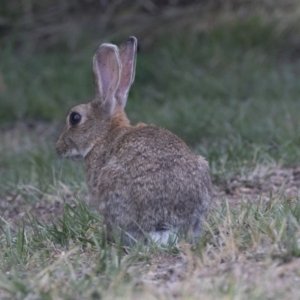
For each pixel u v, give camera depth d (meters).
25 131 18.44
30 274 8.12
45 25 22.78
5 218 11.73
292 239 8.08
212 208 9.91
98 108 10.17
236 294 6.92
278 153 13.26
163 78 19.72
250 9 21.75
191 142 15.38
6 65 20.91
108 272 7.85
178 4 22.45
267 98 18.02
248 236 8.59
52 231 9.59
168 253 8.50
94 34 22.30
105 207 9.04
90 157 9.86
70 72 20.30
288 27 21.00
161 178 8.80
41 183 12.94
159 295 7.19
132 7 22.64
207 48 20.44
